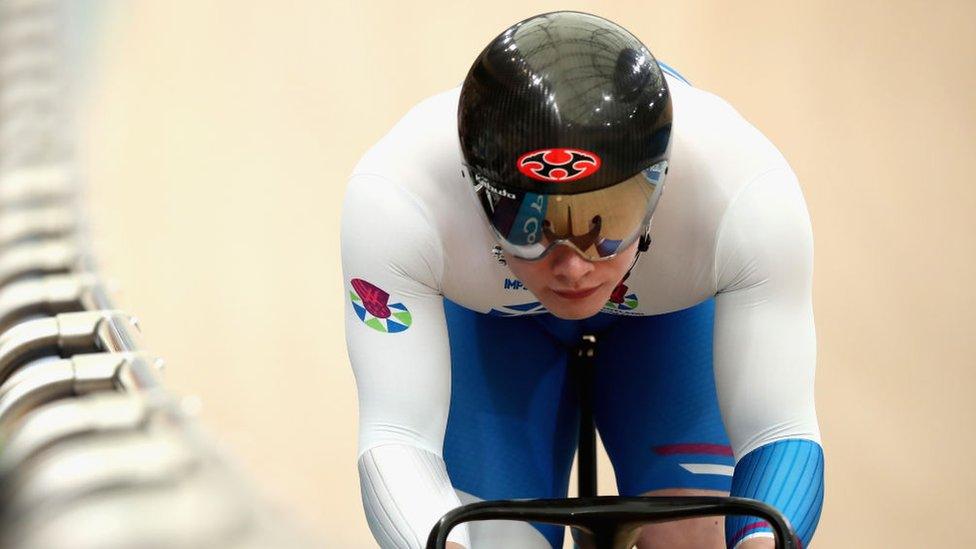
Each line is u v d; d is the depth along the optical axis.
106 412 3.19
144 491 2.41
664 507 5.36
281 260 15.41
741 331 7.20
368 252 7.26
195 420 3.20
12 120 8.07
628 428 8.72
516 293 7.75
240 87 19.02
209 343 13.89
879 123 18.64
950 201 17.00
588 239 6.24
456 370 8.43
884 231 16.44
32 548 2.24
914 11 21.02
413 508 6.79
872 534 11.99
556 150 6.02
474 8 21.22
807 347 7.16
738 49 20.20
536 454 8.37
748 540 6.61
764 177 7.17
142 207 16.05
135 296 14.45
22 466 2.94
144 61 19.28
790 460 6.89
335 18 20.88
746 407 7.14
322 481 11.98
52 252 5.75
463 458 8.14
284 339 14.08
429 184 7.27
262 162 17.33
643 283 7.69
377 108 18.81
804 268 7.17
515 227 6.31
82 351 4.75
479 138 6.29
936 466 12.81
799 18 20.83
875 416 13.46
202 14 20.75
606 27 6.55
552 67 6.19
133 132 17.52
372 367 7.28
